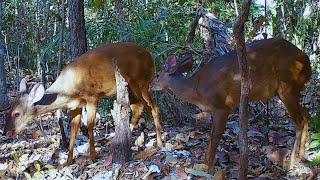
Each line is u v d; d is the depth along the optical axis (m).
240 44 2.17
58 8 5.62
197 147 3.35
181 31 4.21
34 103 3.20
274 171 2.89
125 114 3.06
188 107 4.05
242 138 2.29
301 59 2.93
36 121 4.36
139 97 3.51
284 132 3.57
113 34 4.13
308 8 4.62
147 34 4.08
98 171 3.05
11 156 3.50
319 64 4.66
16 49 6.58
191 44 3.95
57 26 5.76
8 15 6.56
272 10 4.42
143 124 3.86
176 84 3.03
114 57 3.33
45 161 3.34
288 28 4.55
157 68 3.96
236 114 4.11
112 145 3.10
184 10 4.38
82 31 3.70
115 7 4.52
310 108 4.03
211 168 2.86
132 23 4.25
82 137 3.77
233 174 2.86
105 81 3.35
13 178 3.12
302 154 2.94
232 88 2.83
